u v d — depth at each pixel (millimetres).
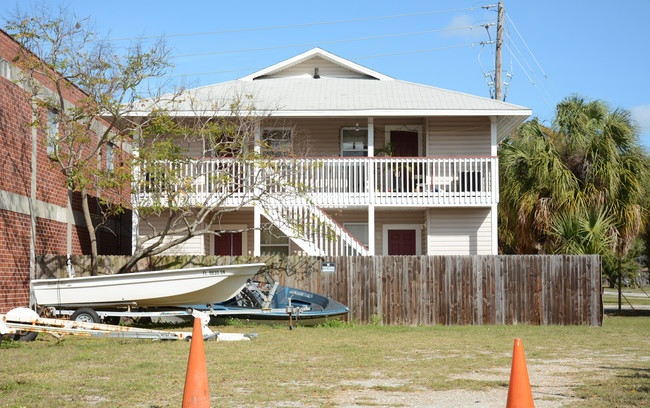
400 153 23453
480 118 22812
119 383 8062
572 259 18297
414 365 9922
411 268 18234
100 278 14633
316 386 8062
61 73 16828
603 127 22375
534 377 8883
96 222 21453
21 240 16125
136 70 16656
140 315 14383
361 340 13398
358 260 18281
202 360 6020
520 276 18266
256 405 6969
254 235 21109
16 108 16047
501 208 26797
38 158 17250
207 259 18453
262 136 22141
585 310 18141
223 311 15438
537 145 22625
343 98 22391
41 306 14961
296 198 20312
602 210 21312
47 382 8125
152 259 18344
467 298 18188
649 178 21891
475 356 11086
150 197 18172
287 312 15531
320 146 23125
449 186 20922
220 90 23156
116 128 20922
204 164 19797
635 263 46688
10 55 15828
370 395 7543
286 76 25438
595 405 6867
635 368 9727
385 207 21219
